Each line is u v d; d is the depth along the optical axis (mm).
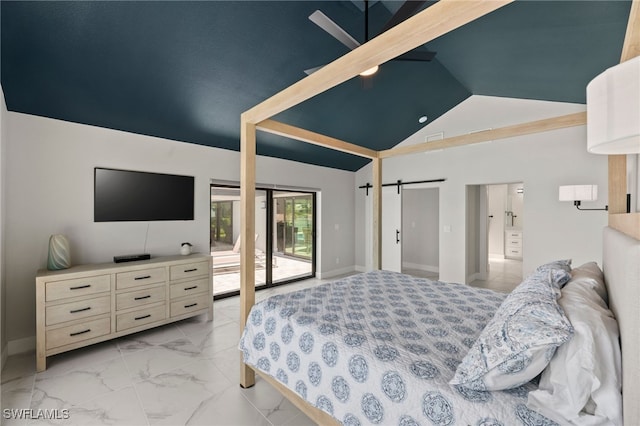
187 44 2719
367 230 6531
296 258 6047
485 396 1124
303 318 1908
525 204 4438
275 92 3535
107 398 2145
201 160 4172
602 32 2342
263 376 2070
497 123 4734
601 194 3877
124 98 3078
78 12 2252
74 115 3070
